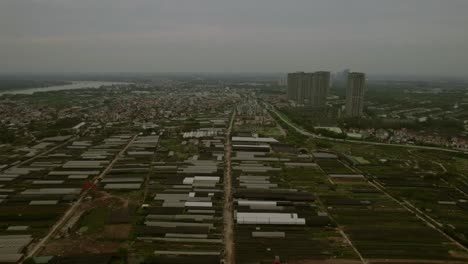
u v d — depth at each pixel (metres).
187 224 106.94
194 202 123.62
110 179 146.75
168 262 86.81
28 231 101.38
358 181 155.62
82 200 125.56
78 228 103.69
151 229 102.88
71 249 91.81
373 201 131.25
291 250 94.38
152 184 143.50
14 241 94.50
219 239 99.44
